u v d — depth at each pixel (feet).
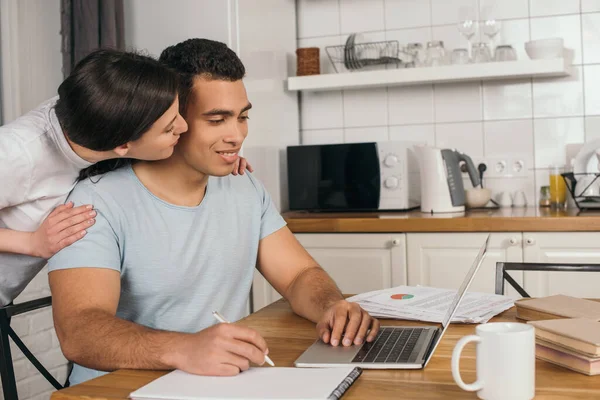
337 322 4.01
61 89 4.10
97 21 8.27
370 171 9.59
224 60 4.52
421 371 3.33
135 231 4.54
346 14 10.80
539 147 10.02
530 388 2.83
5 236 4.38
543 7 9.95
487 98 10.20
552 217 8.06
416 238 8.59
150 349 3.49
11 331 4.42
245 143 8.82
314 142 11.00
